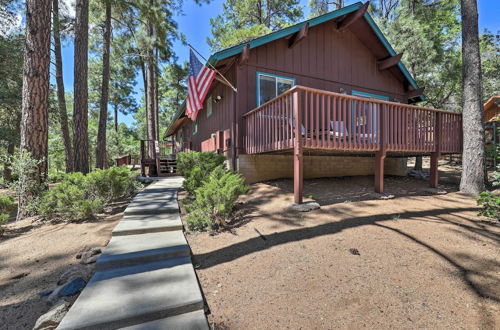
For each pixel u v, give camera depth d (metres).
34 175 5.03
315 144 4.59
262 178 6.93
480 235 3.15
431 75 12.26
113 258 2.63
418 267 2.43
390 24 12.07
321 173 7.71
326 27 8.08
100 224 4.15
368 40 8.58
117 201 5.70
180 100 28.77
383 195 5.07
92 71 24.05
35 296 2.28
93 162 24.03
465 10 5.88
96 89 25.67
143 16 11.19
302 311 1.88
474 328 1.66
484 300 1.92
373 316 1.80
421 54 11.17
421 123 5.86
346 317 1.80
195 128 13.32
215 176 4.92
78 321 1.73
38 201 4.71
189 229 3.73
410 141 5.68
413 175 8.32
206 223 3.76
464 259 2.55
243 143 6.76
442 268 2.39
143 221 3.88
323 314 1.84
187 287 2.20
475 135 5.64
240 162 6.63
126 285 2.23
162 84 27.06
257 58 6.97
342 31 8.31
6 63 8.34
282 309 1.92
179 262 2.73
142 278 2.36
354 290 2.10
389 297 2.00
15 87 8.62
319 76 7.91
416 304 1.91
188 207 4.08
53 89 11.59
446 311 1.82
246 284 2.29
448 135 6.29
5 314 2.04
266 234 3.38
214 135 8.52
